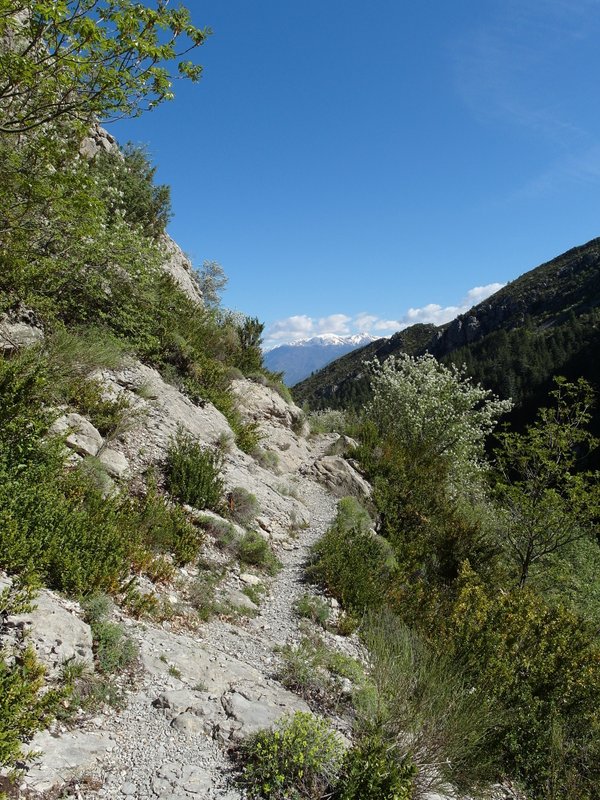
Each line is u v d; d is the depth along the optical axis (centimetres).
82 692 375
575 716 596
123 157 1953
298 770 362
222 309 2352
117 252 997
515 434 1395
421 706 456
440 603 824
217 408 1301
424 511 1299
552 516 1296
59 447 591
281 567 843
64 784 300
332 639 661
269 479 1162
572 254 16000
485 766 480
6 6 447
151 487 750
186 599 613
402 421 2109
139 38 505
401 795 364
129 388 998
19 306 823
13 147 702
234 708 419
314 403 12512
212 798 326
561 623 760
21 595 368
